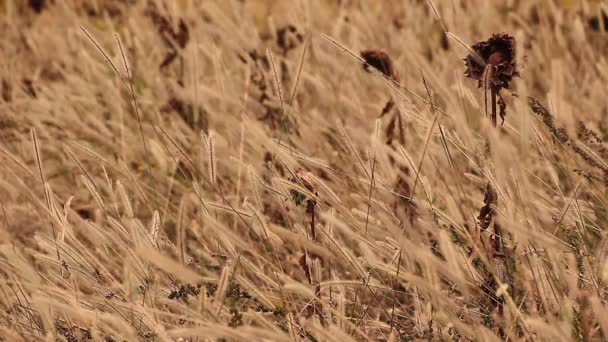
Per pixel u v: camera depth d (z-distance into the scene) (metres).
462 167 10.10
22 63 17.44
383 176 9.11
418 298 6.98
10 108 13.95
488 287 6.97
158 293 7.09
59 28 19.36
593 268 6.74
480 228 7.20
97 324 6.58
